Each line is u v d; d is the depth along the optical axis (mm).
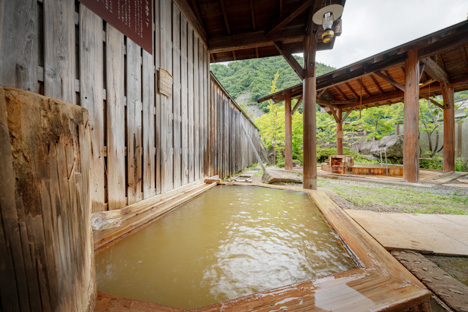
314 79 4816
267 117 14242
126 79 2496
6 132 578
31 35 1491
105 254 1764
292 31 5008
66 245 783
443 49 5121
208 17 4973
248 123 12852
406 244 1862
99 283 1377
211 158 5754
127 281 1398
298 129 12641
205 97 5293
